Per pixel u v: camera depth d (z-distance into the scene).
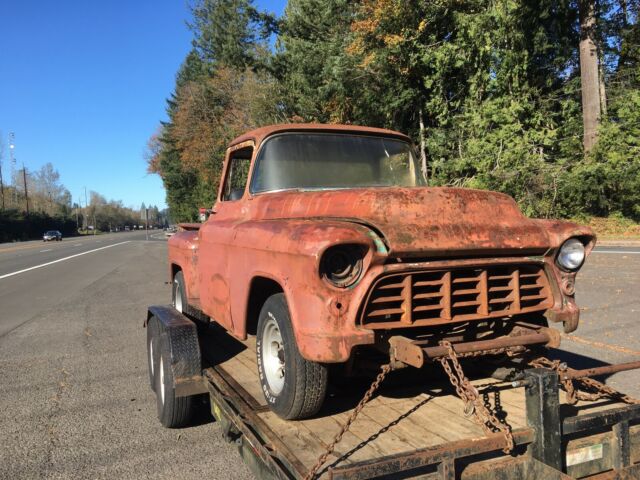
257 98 33.78
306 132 4.27
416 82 22.11
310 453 2.59
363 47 21.56
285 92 32.16
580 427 2.49
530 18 20.19
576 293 9.82
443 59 19.61
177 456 4.00
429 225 2.81
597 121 20.77
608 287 10.33
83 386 5.79
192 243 5.39
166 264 22.20
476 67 20.16
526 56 20.23
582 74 21.05
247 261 3.46
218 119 44.25
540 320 3.41
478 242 2.85
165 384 4.17
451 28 20.95
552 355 5.85
